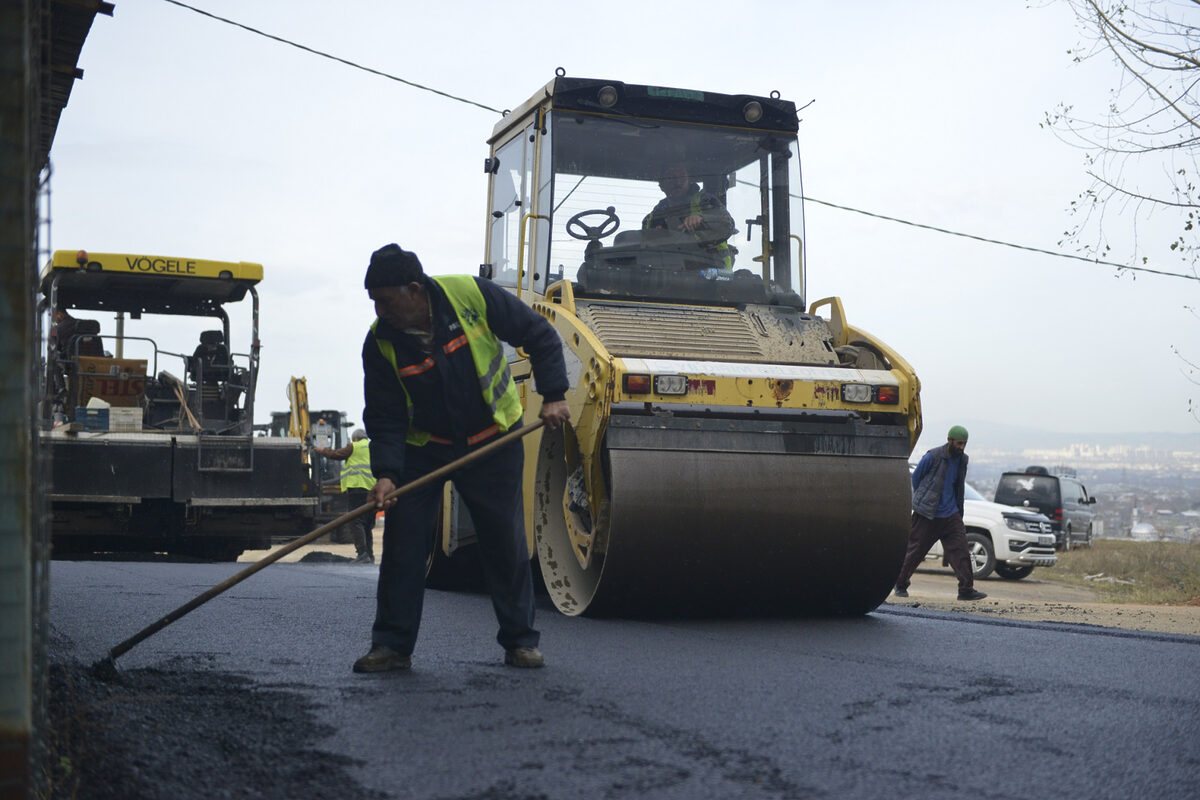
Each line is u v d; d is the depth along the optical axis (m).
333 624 6.25
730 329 7.44
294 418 18.70
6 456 2.14
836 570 7.08
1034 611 10.68
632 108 7.88
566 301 7.30
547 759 3.30
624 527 6.62
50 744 3.14
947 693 4.35
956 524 11.92
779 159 8.18
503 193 8.74
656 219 7.84
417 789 3.00
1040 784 3.10
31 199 2.40
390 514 4.81
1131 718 3.96
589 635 6.09
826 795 2.97
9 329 2.15
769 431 6.94
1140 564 20.94
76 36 5.52
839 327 7.73
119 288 15.57
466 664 4.95
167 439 14.15
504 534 4.91
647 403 6.77
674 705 4.05
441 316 4.79
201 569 11.41
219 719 3.78
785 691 4.35
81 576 9.56
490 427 4.92
